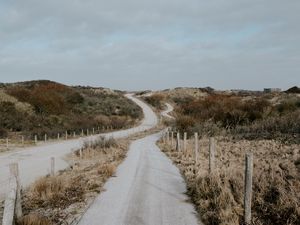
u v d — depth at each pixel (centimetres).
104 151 2727
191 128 3953
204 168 1518
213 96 5719
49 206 1041
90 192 1220
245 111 4088
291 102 4291
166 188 1284
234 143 2706
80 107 7475
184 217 920
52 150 3062
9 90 6153
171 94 13800
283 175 1178
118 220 898
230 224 783
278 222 786
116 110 8275
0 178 1748
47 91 6906
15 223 832
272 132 2956
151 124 7206
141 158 2238
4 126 4534
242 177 1113
